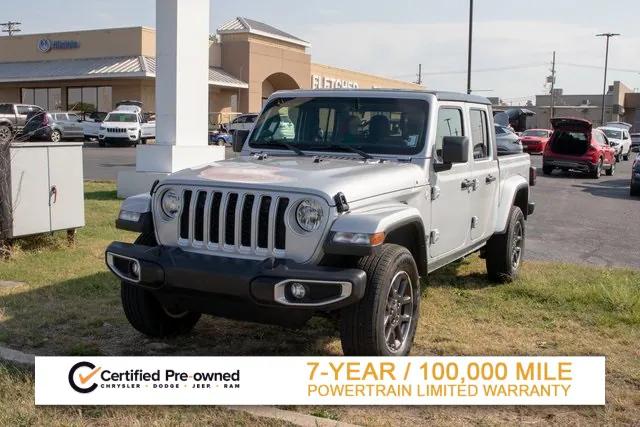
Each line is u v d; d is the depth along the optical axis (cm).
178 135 1409
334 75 5709
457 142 568
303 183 484
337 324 602
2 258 841
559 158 2519
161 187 518
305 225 476
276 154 623
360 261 494
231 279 466
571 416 459
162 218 519
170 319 582
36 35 4541
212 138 3516
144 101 4262
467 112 674
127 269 518
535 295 746
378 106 613
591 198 1875
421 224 541
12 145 845
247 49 4609
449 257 646
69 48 4441
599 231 1301
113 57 4297
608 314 678
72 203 927
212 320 640
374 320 482
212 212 498
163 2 1387
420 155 586
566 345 591
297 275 456
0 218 845
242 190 488
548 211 1577
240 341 588
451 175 631
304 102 639
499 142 2181
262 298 459
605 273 846
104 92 4341
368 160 586
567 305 711
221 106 4612
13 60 4644
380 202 516
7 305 664
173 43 1388
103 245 949
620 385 510
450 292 757
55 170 899
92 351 549
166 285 493
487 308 700
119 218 541
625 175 2731
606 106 8762
